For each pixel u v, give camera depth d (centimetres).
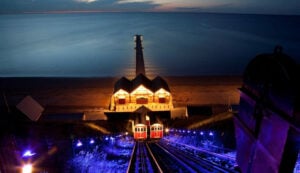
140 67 6931
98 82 5959
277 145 439
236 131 612
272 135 455
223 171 1256
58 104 4569
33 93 5162
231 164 1406
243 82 587
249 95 543
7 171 1491
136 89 4031
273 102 460
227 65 7638
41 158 1858
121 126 3356
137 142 2869
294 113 407
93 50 10044
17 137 2241
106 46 10738
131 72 7025
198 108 3812
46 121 3244
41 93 5178
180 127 3275
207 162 1497
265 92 482
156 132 3020
